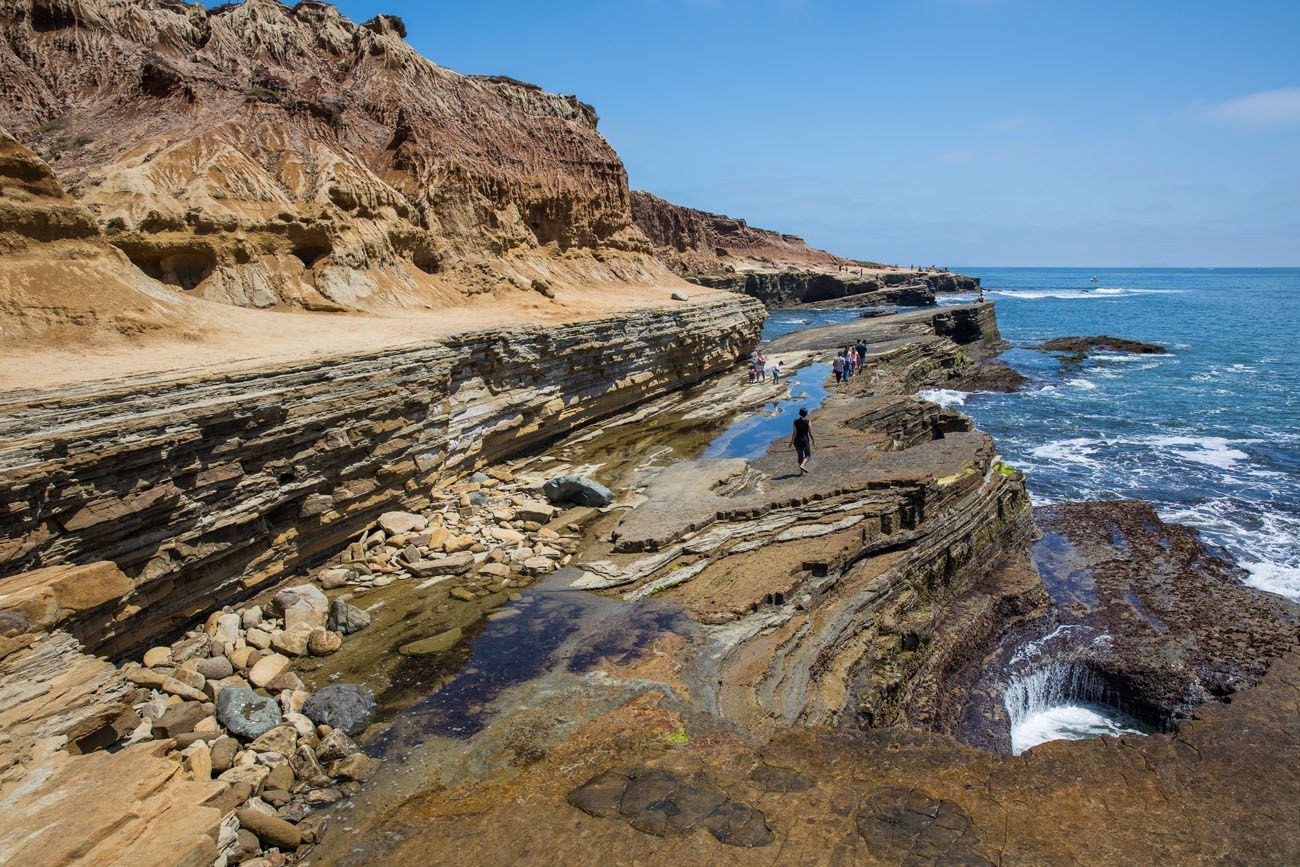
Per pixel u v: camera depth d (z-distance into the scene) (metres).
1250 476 26.38
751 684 11.28
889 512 16.58
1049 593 17.97
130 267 16.77
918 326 51.44
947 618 16.08
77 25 32.41
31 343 13.63
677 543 15.70
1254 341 64.25
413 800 8.77
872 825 7.42
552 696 10.72
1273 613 16.72
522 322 23.91
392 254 27.64
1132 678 14.89
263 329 18.33
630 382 29.72
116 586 9.97
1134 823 7.25
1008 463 28.28
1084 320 89.44
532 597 14.09
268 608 13.30
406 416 17.11
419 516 16.84
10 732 7.57
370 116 37.72
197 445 12.05
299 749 9.45
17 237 14.53
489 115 45.94
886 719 12.90
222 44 35.44
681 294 41.25
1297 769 7.82
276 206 23.92
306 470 14.23
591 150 52.00
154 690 10.53
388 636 12.73
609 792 8.27
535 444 24.36
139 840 6.71
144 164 22.23
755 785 8.23
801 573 14.26
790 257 128.38
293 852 8.10
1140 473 26.88
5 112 28.89
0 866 6.03
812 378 37.22
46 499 9.93
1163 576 18.53
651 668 11.48
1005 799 7.72
